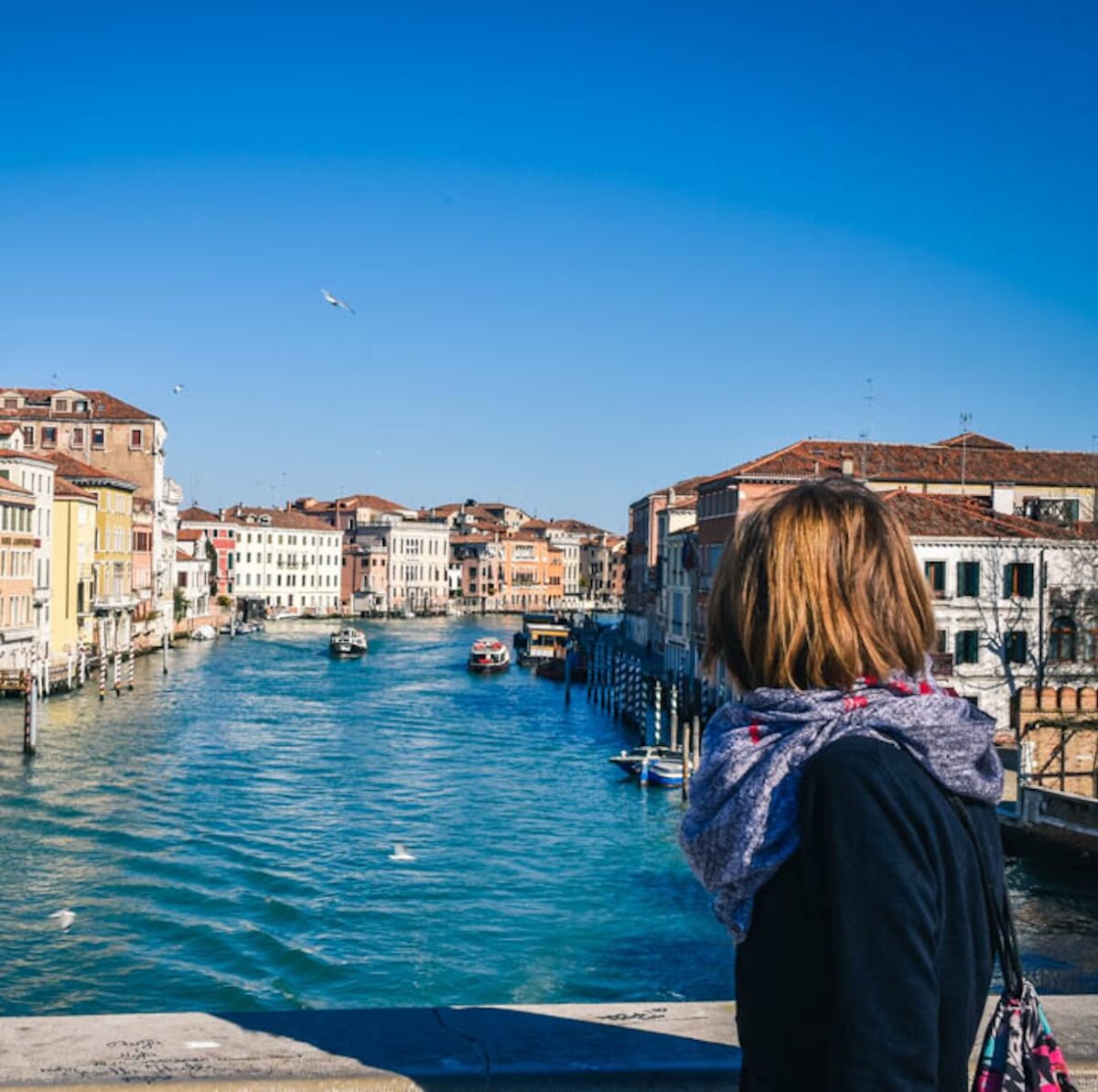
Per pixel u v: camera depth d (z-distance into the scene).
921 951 1.77
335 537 166.38
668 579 74.19
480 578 180.25
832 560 2.06
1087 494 57.03
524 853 30.55
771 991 1.93
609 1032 3.25
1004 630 42.00
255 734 51.47
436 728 56.09
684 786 40.09
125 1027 3.26
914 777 1.87
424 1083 2.96
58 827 32.00
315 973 21.30
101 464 96.50
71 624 73.25
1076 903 26.34
